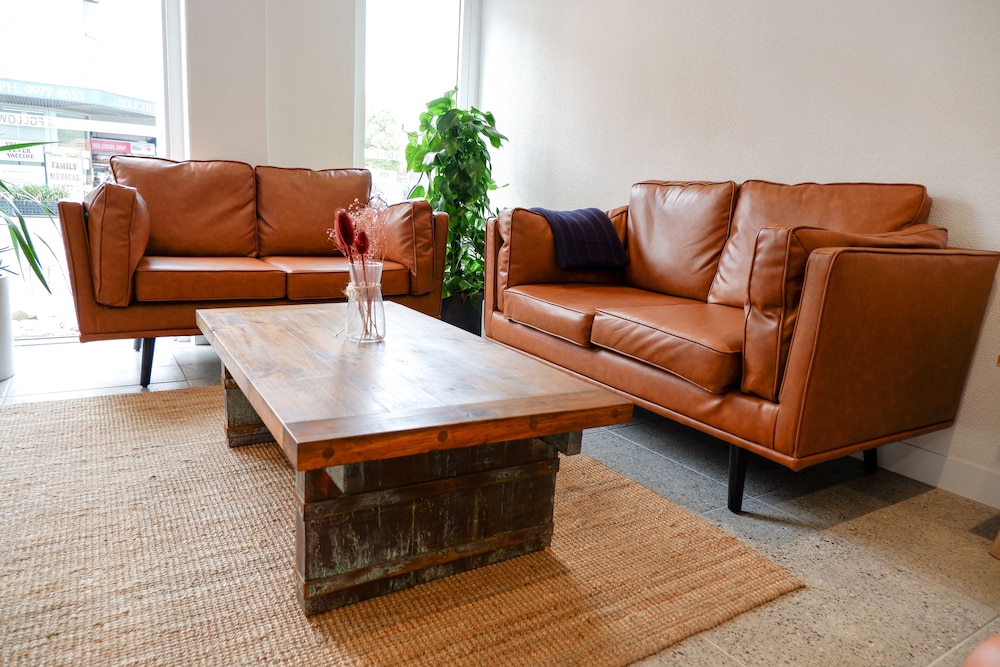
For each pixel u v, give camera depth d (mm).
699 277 2559
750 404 1732
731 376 1776
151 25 3211
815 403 1610
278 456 1936
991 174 1942
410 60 3979
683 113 2896
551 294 2484
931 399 1926
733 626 1307
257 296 2672
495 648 1189
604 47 3271
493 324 2785
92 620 1197
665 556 1538
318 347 1624
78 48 3066
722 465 2170
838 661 1224
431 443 1137
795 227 1604
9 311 2549
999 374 1972
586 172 3453
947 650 1272
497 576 1417
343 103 3633
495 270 2781
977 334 1982
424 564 1358
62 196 3160
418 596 1331
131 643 1144
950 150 2029
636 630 1262
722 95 2717
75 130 3131
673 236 2689
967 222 2008
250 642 1166
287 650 1152
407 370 1463
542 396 1339
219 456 1918
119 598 1264
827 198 2193
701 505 1855
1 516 1532
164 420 2178
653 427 2529
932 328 1816
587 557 1515
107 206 2316
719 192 2553
